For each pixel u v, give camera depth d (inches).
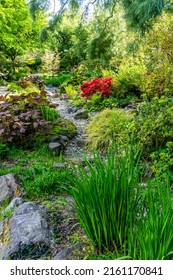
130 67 290.5
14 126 156.9
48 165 134.3
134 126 136.3
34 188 110.5
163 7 112.9
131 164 72.4
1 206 105.0
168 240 52.8
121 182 68.2
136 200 69.8
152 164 121.8
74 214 88.9
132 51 223.9
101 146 160.4
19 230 80.9
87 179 70.5
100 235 69.4
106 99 265.7
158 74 222.5
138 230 57.5
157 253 53.0
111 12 185.2
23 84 394.6
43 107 191.8
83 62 419.5
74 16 182.7
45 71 702.5
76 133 193.0
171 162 107.2
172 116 129.2
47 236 79.8
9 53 608.7
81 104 277.4
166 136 126.3
